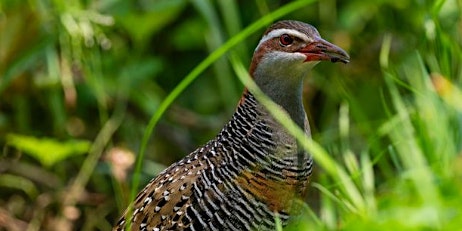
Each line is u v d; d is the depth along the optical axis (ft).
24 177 39.34
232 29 38.83
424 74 31.96
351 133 37.60
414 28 40.34
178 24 42.37
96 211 39.01
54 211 38.96
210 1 39.42
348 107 36.63
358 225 23.81
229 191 28.53
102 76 39.34
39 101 39.68
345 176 28.14
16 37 37.78
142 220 29.45
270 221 28.71
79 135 40.50
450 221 22.72
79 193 38.24
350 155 31.12
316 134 39.29
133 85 39.65
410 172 27.25
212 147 29.43
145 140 27.73
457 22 35.96
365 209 27.37
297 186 28.91
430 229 22.72
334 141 38.27
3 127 39.29
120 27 39.68
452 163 28.68
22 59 37.68
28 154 39.52
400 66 38.68
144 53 41.63
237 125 29.12
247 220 28.60
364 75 41.45
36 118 40.06
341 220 28.32
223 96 40.63
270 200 28.60
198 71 28.09
